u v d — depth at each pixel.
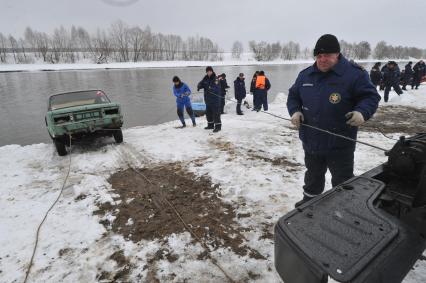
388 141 6.23
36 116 15.79
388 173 2.07
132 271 2.62
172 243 2.98
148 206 3.77
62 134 5.86
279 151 5.77
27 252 2.97
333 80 2.45
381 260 1.25
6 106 19.03
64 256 2.88
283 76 41.62
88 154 6.24
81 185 4.50
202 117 10.90
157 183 4.49
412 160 1.88
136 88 27.70
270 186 4.14
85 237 3.17
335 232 1.41
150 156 5.85
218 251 2.82
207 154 5.79
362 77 2.38
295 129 7.62
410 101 11.70
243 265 2.61
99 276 2.59
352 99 2.46
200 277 2.50
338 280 1.15
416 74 15.82
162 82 33.25
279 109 11.40
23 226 3.45
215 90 7.45
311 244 1.34
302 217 1.53
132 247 2.95
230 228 3.19
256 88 10.71
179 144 6.62
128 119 14.38
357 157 5.19
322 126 2.59
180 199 3.92
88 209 3.77
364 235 1.37
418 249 1.50
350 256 1.25
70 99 7.12
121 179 4.74
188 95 8.45
